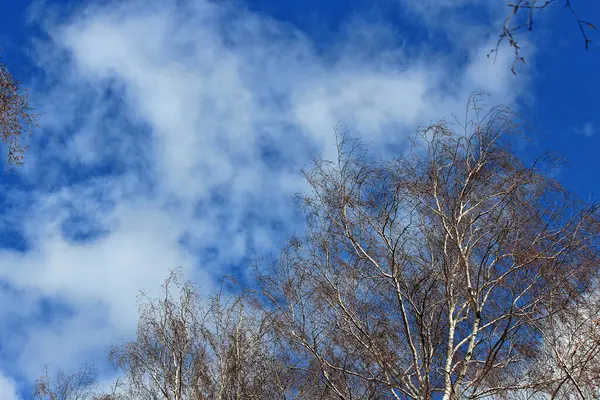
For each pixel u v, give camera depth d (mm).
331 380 12047
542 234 12516
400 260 12945
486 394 11008
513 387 10945
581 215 12461
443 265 12641
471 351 11500
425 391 10711
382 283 12922
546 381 10820
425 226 13508
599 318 11039
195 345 15875
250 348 14844
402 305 11789
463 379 11312
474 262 12992
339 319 12609
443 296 12836
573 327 11117
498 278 12203
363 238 13344
